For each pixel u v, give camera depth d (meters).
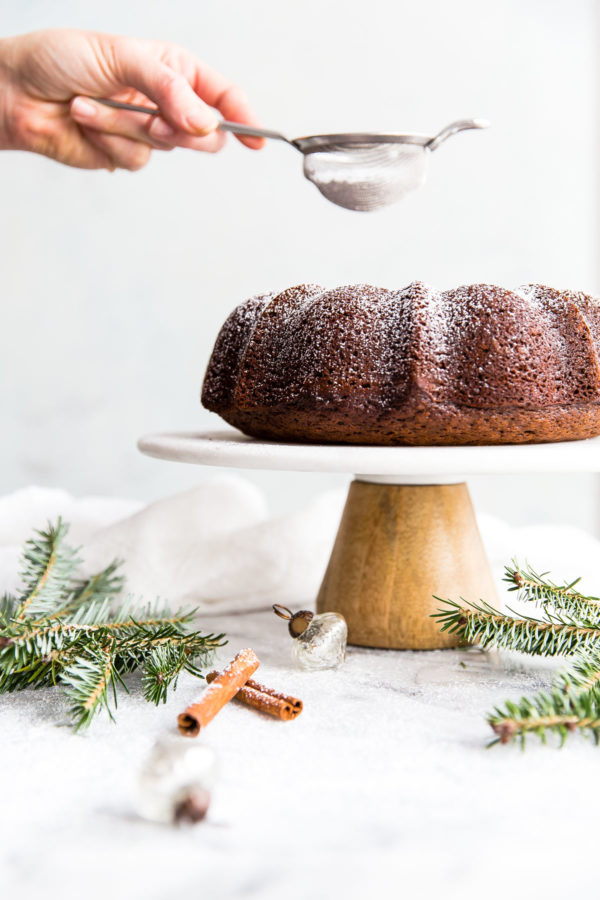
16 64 0.90
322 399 0.66
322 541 0.81
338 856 0.43
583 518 1.71
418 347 0.66
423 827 0.46
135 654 0.61
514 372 0.66
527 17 1.59
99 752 0.53
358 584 0.69
